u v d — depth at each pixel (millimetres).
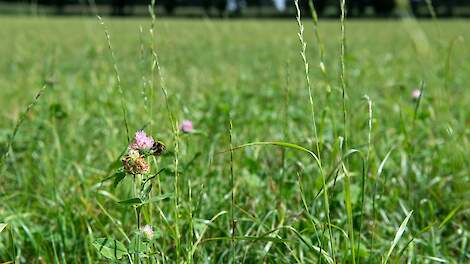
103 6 20078
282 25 12680
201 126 1802
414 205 1315
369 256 1068
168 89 2375
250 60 4844
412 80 3145
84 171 1519
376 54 5141
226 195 1299
